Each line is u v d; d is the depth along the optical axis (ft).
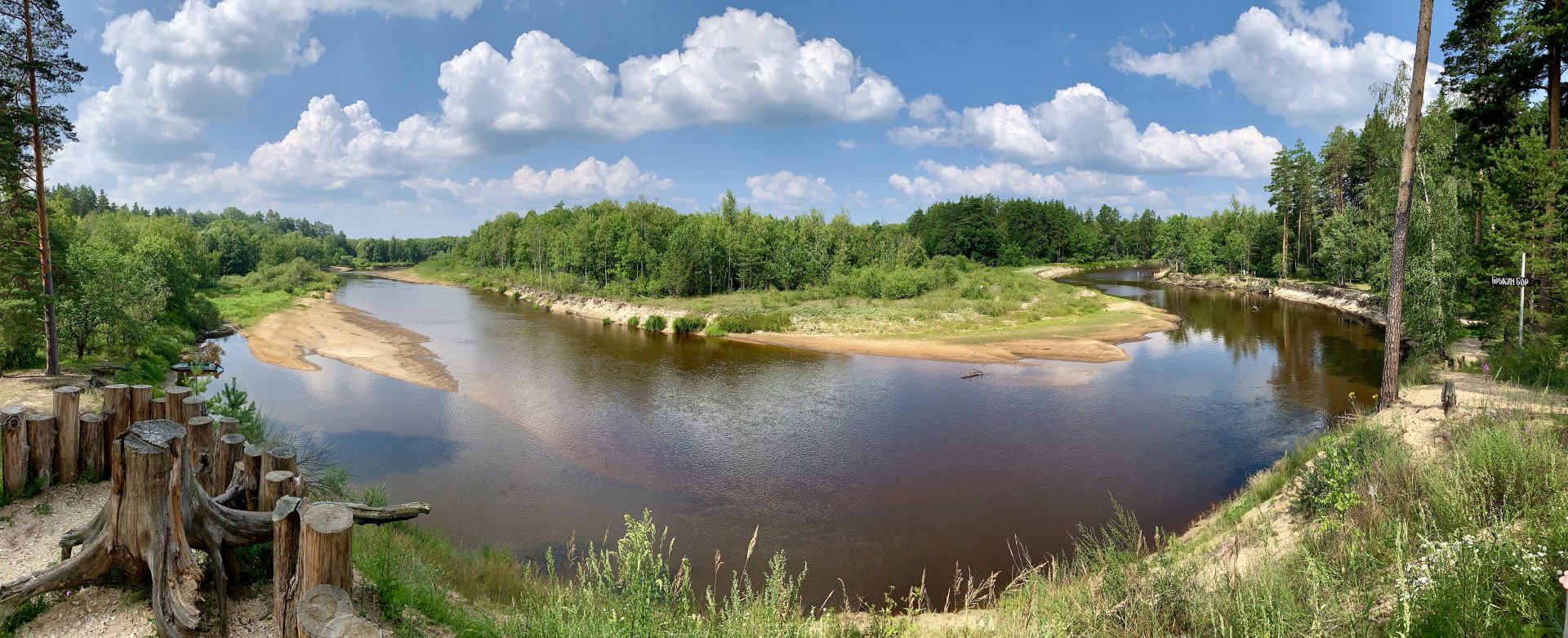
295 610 17.72
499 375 110.52
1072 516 53.83
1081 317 175.32
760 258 248.32
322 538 17.52
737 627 21.75
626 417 84.53
